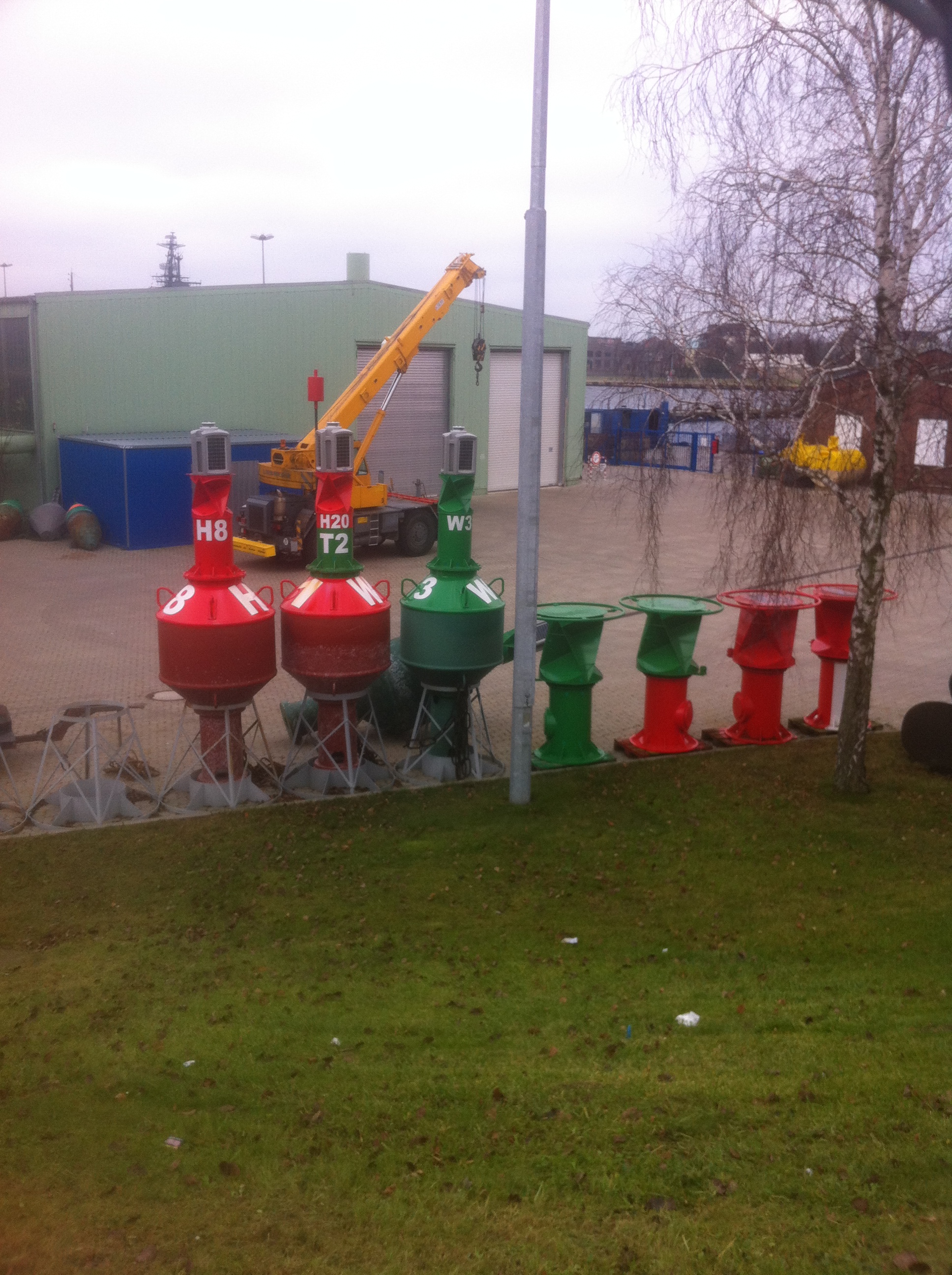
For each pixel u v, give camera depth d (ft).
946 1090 16.30
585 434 51.93
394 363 81.20
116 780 34.81
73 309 91.04
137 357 94.79
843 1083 16.83
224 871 29.66
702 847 30.89
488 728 43.55
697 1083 17.29
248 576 75.97
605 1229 13.69
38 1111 17.49
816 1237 13.10
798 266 30.40
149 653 54.54
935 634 59.82
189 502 87.30
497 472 125.29
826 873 28.76
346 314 105.81
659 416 35.45
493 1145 15.93
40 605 65.92
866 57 29.53
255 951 24.86
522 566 33.37
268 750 36.94
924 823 32.22
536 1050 19.43
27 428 93.25
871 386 32.40
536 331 32.01
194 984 23.09
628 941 24.99
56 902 28.04
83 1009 21.88
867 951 23.86
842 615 40.93
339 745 37.01
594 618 37.47
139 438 90.53
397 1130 16.57
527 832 32.22
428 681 37.14
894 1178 14.11
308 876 29.32
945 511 32.81
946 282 30.17
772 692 40.50
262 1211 14.53
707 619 64.39
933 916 25.64
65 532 89.61
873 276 30.48
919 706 37.09
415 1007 21.65
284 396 103.50
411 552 84.17
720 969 23.24
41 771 33.86
